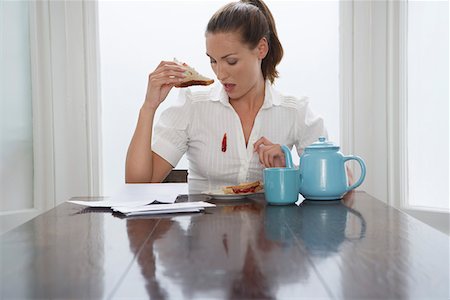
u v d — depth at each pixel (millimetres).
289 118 1798
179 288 584
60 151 2637
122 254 746
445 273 619
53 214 1134
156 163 1759
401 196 2555
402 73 2520
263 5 1705
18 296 568
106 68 2773
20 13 2479
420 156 2496
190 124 1789
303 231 890
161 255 735
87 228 958
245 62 1589
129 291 578
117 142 2793
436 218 2410
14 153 2461
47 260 719
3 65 2355
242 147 1734
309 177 1270
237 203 1278
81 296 565
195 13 2793
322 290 566
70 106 2658
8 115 2408
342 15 2676
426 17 2428
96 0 2670
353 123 2682
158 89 1635
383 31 2582
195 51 2807
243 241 817
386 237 824
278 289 573
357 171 2664
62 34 2613
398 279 598
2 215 2373
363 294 551
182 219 1042
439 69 2377
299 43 2775
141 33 2779
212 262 690
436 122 2402
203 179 1824
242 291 569
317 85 2785
